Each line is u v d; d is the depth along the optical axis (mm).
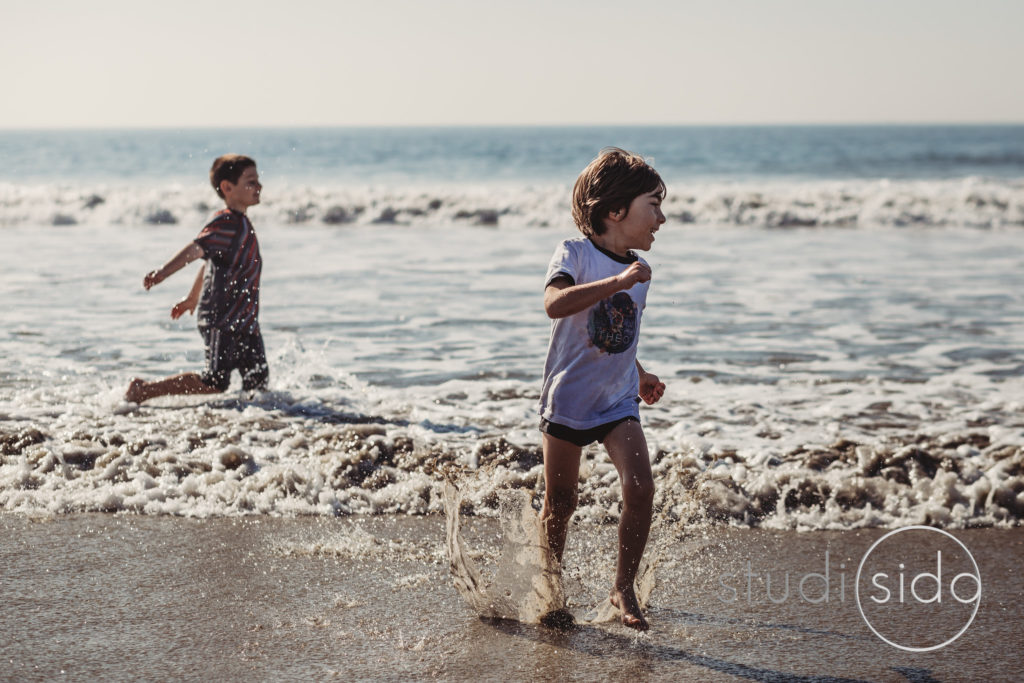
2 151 63656
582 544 3625
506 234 17359
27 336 7742
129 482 4168
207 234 5723
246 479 4188
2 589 3129
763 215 19406
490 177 40250
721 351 7457
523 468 4465
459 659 2680
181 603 3047
